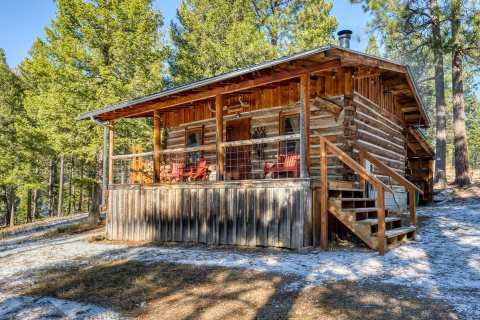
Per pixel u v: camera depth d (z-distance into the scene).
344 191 9.32
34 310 5.46
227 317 4.61
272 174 11.25
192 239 10.06
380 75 12.14
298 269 6.40
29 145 25.50
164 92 10.24
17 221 38.66
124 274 6.93
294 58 7.84
